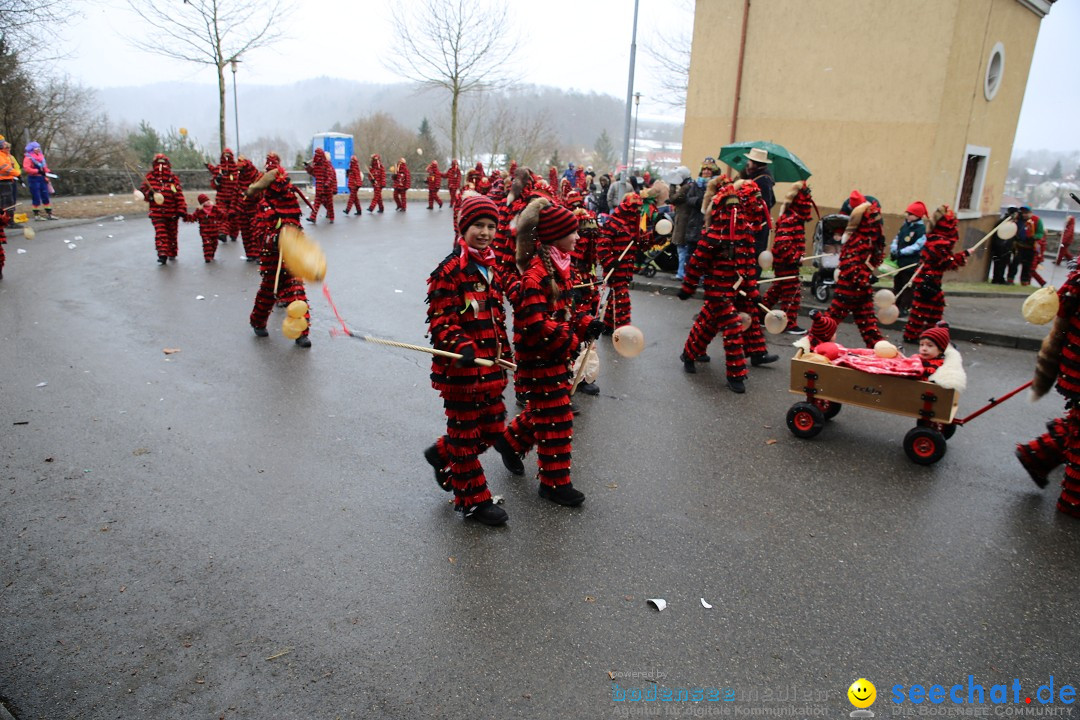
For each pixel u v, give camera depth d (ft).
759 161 29.89
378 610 11.10
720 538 13.53
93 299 31.35
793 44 44.65
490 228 12.69
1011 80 48.47
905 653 10.52
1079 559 13.12
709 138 49.06
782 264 29.19
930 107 40.98
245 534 13.12
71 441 16.76
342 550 12.71
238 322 28.35
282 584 11.67
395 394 20.68
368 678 9.69
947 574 12.55
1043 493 15.74
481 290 13.16
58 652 10.00
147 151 112.68
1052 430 15.28
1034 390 14.87
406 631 10.65
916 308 27.53
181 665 9.82
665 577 12.21
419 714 9.12
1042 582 12.37
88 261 41.06
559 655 10.25
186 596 11.28
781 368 24.90
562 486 14.44
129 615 10.79
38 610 10.84
